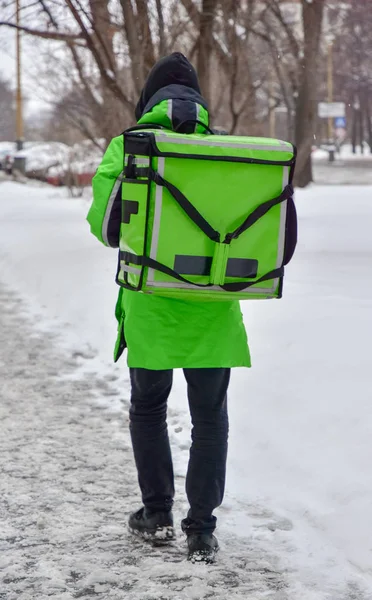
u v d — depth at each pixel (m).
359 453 5.15
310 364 6.71
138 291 4.04
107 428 6.50
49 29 13.52
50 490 5.24
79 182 31.16
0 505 5.02
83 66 18.72
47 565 4.25
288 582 4.06
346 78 62.69
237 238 3.99
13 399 7.26
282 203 4.04
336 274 11.34
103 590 4.00
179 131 4.19
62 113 24.22
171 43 13.23
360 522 4.46
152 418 4.42
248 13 14.14
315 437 5.51
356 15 23.95
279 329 7.80
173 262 3.94
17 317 10.78
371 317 7.99
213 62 17.44
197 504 4.30
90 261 13.04
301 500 4.90
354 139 84.25
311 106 16.88
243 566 4.24
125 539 4.57
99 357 8.69
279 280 4.11
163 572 4.16
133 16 12.61
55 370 8.21
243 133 18.22
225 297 4.06
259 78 17.95
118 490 5.26
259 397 6.36
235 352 4.20
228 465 5.57
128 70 17.56
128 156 3.96
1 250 16.38
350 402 5.82
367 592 3.95
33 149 41.66
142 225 3.91
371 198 26.52
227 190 3.94
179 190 3.89
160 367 4.12
